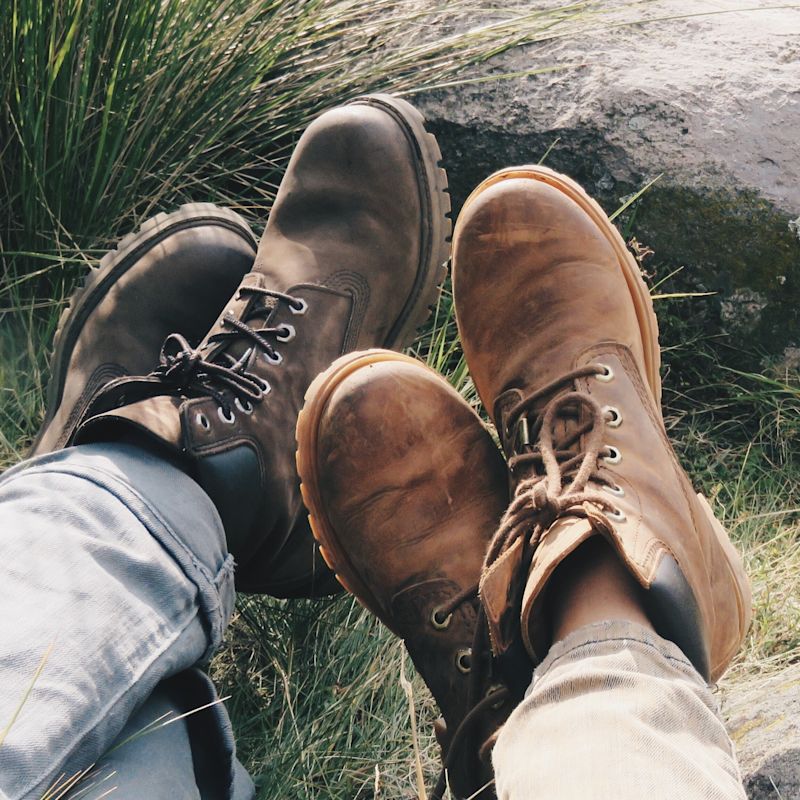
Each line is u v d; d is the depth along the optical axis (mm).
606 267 1149
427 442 1092
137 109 1428
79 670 762
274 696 1108
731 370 1438
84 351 1242
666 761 644
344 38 1602
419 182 1248
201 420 990
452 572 1057
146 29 1374
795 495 1356
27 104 1298
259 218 1544
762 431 1410
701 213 1422
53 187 1375
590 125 1470
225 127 1489
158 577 855
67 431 1194
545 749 685
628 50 1558
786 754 928
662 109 1455
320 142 1256
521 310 1146
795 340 1423
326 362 1188
